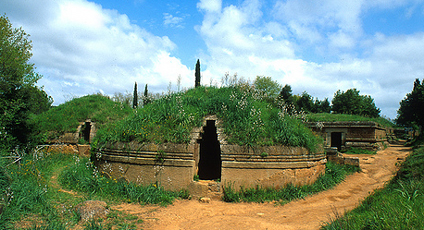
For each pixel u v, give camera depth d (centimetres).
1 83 1197
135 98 2939
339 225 558
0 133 1102
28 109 1364
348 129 2372
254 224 663
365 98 5294
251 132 960
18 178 773
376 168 1481
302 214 752
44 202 684
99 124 1869
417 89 2973
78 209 650
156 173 921
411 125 4025
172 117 1037
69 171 998
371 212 562
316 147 1087
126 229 591
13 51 1269
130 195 833
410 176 815
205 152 1450
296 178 972
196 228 637
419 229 434
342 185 1122
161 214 722
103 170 1016
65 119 1844
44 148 1517
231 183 899
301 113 1294
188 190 898
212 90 1304
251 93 1244
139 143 954
